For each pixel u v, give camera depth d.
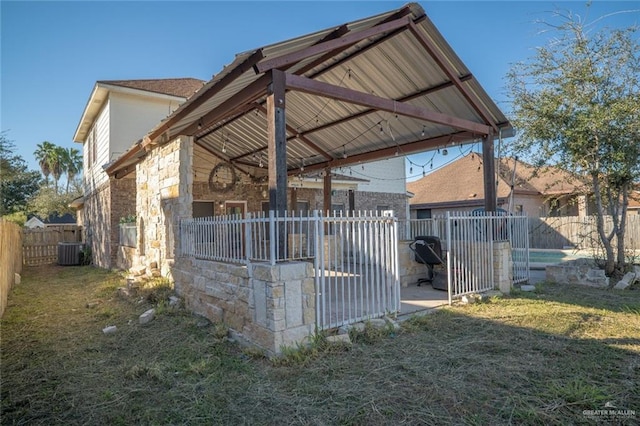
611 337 4.46
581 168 8.25
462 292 6.58
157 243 8.64
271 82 5.00
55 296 8.33
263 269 4.20
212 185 12.59
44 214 27.77
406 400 3.09
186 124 7.13
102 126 13.84
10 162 14.18
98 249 14.36
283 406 3.08
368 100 6.03
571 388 3.13
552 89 8.29
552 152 8.31
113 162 10.99
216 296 5.41
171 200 7.80
